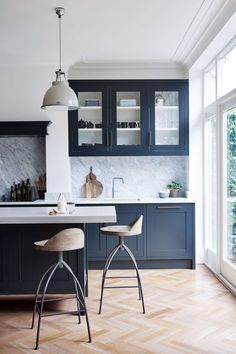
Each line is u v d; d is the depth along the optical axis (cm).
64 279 375
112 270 536
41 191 580
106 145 566
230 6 359
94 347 295
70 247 315
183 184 600
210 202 557
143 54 524
